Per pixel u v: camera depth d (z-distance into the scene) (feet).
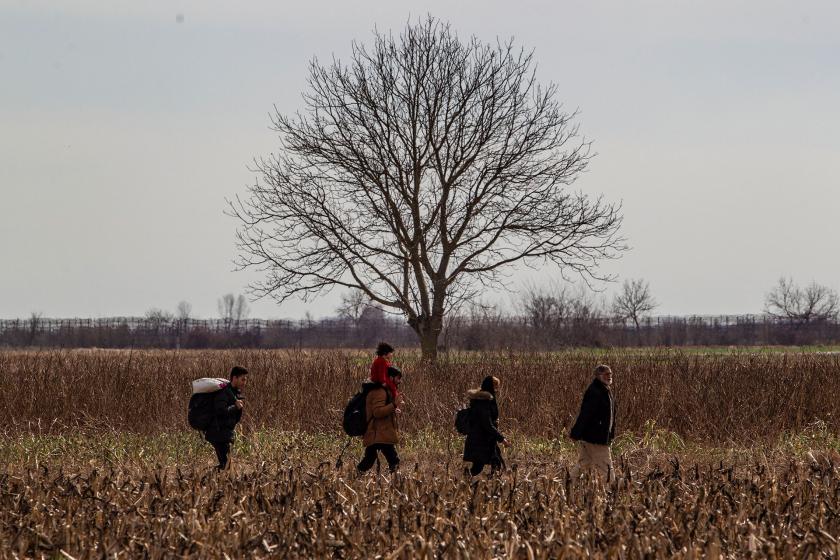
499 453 151.33
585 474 129.29
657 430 200.85
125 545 95.66
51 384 232.94
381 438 154.10
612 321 557.74
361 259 383.65
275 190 388.16
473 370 256.11
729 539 99.55
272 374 248.93
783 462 170.19
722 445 192.24
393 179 383.65
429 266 387.55
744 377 230.68
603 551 93.40
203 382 159.84
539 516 106.32
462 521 100.63
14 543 95.20
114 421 216.95
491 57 394.73
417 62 388.78
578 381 233.96
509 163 386.52
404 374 254.47
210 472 133.39
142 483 121.49
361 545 94.68
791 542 93.45
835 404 211.61
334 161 385.50
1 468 161.48
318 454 182.39
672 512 108.17
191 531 97.96
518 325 467.52
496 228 388.98
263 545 93.56
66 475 147.13
